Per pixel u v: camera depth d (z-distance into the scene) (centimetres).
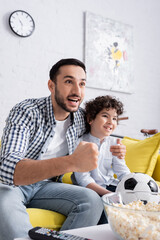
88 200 96
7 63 234
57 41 261
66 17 268
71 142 120
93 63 278
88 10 283
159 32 342
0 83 230
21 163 79
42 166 74
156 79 332
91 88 277
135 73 313
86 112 138
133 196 65
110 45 292
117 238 56
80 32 275
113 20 297
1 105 229
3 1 235
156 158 149
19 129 97
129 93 304
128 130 299
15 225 79
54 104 115
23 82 241
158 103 331
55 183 115
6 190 95
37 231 55
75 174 126
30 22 245
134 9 319
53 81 114
